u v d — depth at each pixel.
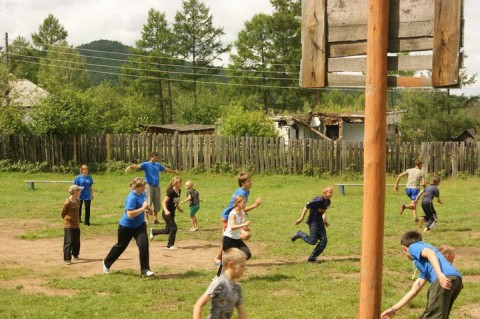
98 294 9.45
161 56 76.75
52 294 9.45
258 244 14.02
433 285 6.40
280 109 71.81
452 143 28.00
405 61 4.65
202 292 9.41
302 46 5.09
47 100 31.05
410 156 28.55
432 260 6.30
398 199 22.25
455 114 48.28
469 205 20.39
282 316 8.05
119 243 10.70
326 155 28.86
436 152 28.11
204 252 13.11
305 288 9.67
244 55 70.31
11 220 17.58
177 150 30.06
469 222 16.94
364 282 4.55
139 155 30.42
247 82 70.44
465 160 28.00
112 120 49.62
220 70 77.62
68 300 8.95
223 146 29.69
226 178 28.64
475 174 28.02
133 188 10.51
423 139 48.31
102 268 11.41
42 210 19.36
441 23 4.52
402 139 48.97
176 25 77.12
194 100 65.31
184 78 77.25
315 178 28.42
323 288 9.72
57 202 21.16
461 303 8.83
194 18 77.00
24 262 12.01
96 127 31.86
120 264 11.86
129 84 79.75
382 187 4.54
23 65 88.06
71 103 30.81
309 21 5.04
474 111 50.38
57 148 30.53
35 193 23.50
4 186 25.42
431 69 4.56
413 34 4.61
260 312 8.26
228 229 9.81
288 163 29.30
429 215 15.72
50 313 8.20
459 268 11.36
